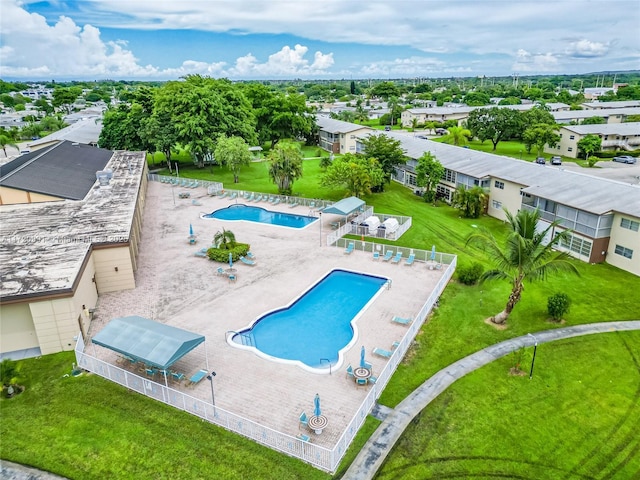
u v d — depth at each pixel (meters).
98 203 41.78
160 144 70.25
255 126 85.81
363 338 27.19
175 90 75.00
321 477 17.66
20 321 25.48
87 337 27.08
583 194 41.66
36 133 116.06
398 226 45.19
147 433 19.77
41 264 28.34
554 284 35.16
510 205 49.81
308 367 24.30
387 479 17.70
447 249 42.38
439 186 61.16
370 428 20.30
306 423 19.92
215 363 24.56
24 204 41.59
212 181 68.69
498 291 33.88
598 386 23.38
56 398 22.03
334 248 41.94
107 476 17.72
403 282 34.81
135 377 22.20
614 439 19.80
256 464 18.20
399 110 147.12
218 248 39.62
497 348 26.72
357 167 53.25
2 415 20.92
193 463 18.23
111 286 32.84
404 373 24.31
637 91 165.12
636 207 36.94
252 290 33.34
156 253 40.38
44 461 18.44
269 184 66.94
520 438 19.81
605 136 92.25
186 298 32.00
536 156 90.88
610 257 39.03
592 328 28.92
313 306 31.86
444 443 19.48
